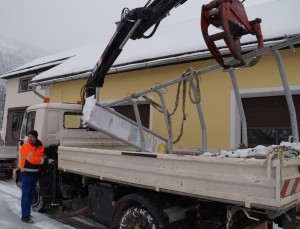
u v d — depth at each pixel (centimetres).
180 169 309
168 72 827
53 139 586
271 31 638
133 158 361
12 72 1734
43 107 584
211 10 302
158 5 447
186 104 770
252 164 254
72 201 506
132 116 947
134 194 371
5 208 616
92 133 589
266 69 653
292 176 263
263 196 249
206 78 745
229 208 301
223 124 710
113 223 400
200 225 357
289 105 337
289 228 306
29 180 524
